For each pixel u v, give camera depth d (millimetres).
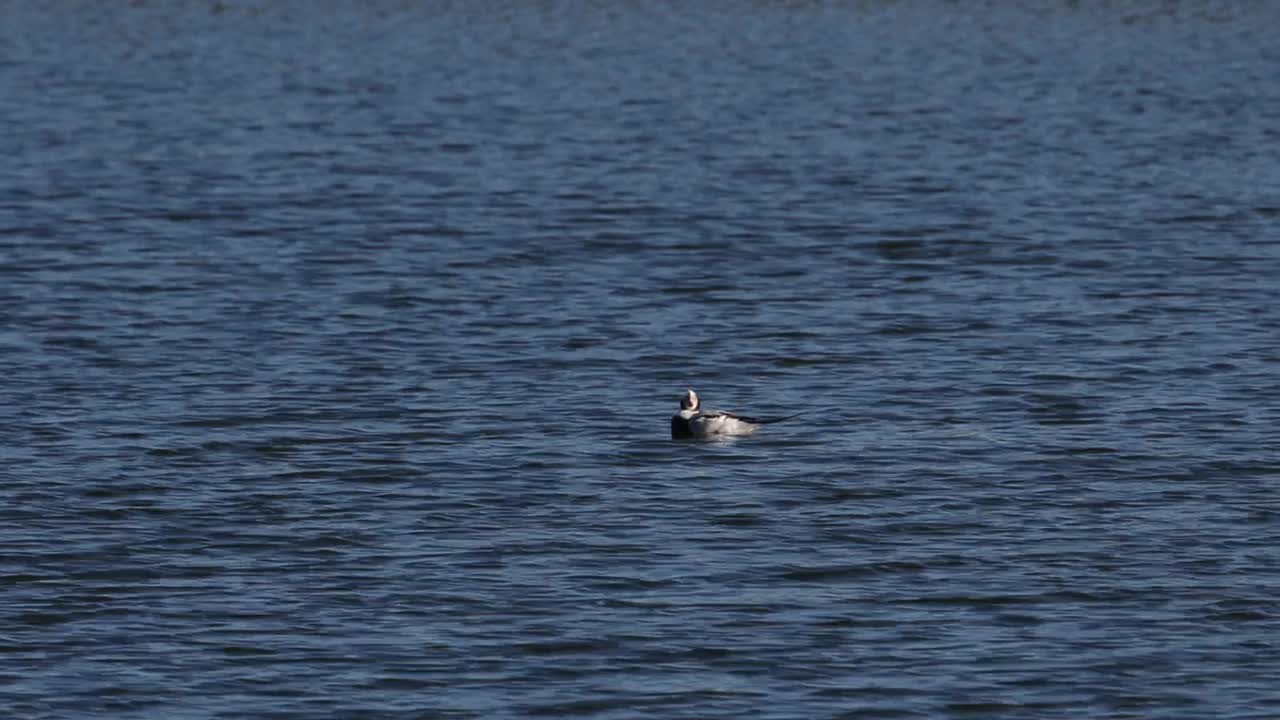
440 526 37406
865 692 30047
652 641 31891
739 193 79500
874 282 61156
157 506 38562
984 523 37469
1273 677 30484
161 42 147500
